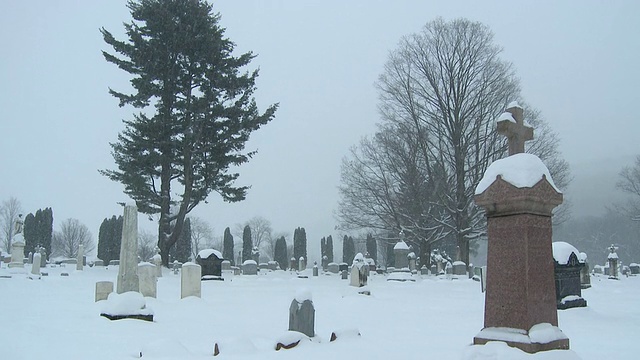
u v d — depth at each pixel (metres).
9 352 7.90
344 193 51.38
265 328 11.77
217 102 41.91
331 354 8.05
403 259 41.94
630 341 10.27
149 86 39.34
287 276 45.56
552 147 44.44
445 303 18.59
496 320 6.98
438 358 7.76
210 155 41.72
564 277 16.48
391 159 48.69
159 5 40.72
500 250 7.12
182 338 10.15
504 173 7.18
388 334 10.65
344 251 82.19
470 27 47.59
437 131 47.16
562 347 6.69
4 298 16.61
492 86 46.22
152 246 99.69
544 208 7.12
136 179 38.34
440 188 46.03
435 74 47.62
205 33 41.78
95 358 7.80
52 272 36.47
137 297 12.58
